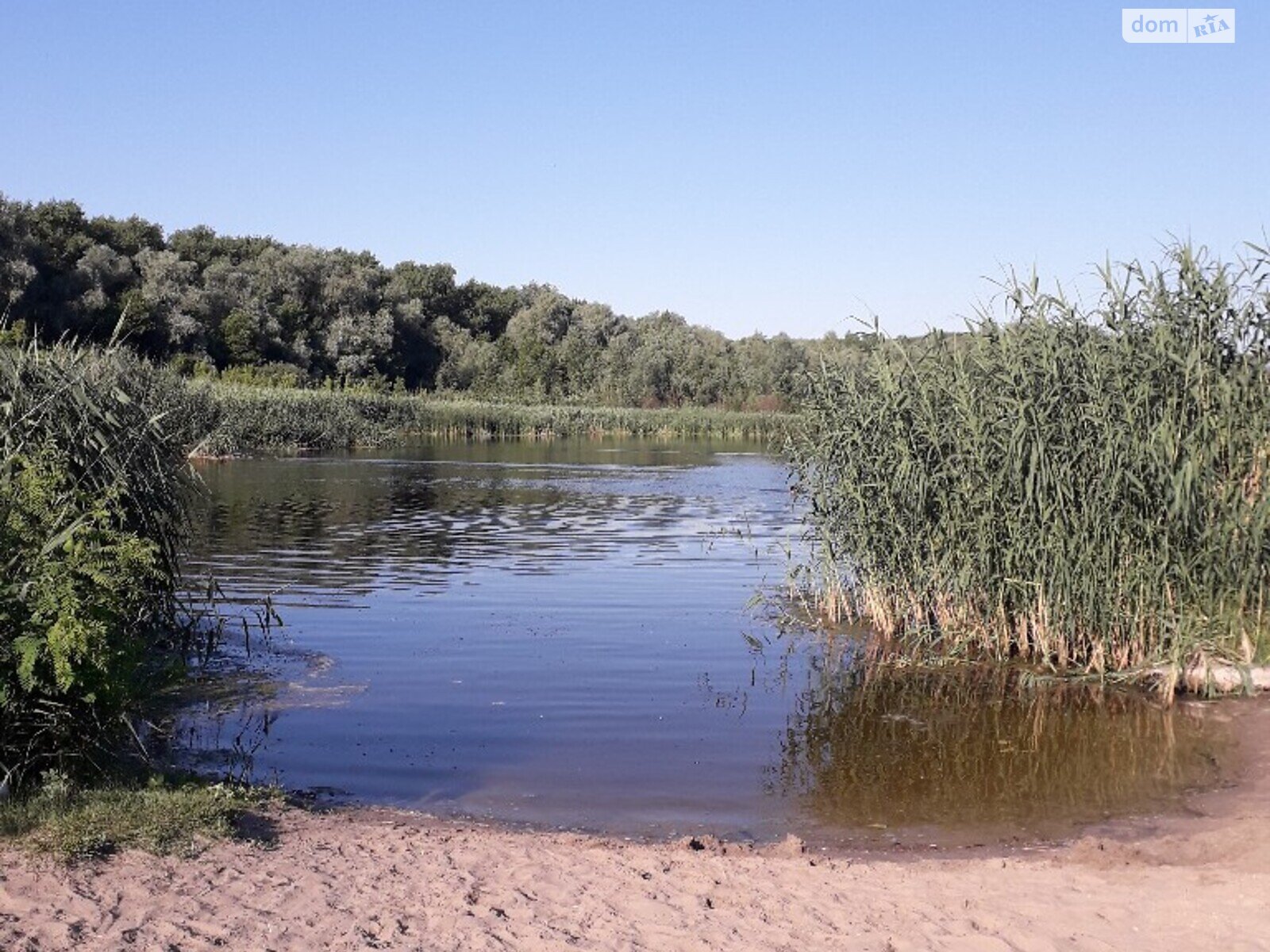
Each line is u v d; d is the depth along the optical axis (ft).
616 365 259.19
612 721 35.35
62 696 26.27
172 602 41.27
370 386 227.40
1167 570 38.60
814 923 20.33
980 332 44.06
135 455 38.65
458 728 34.22
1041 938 19.60
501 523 80.28
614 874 22.67
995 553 42.70
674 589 55.77
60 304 186.29
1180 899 21.24
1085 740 33.91
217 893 20.47
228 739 32.50
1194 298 39.01
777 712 36.55
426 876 22.16
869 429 46.47
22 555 26.50
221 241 277.03
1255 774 30.94
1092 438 39.75
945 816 28.14
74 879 20.47
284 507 87.56
